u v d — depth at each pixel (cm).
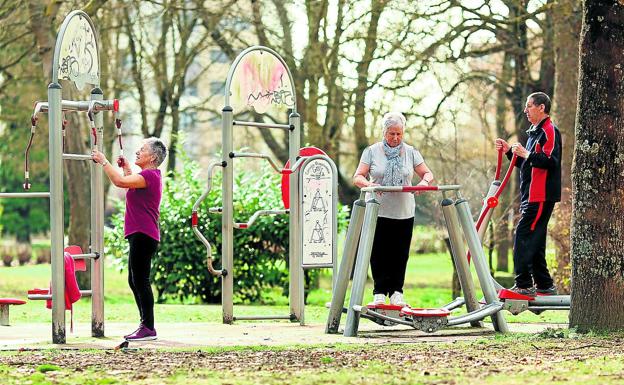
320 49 2467
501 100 2564
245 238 1831
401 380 726
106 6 2545
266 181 1873
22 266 3828
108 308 1666
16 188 4612
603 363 793
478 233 1216
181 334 1131
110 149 3073
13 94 3328
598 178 998
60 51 1028
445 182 2373
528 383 700
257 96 1345
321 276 2453
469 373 753
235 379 741
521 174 1193
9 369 816
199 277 1845
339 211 1941
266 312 1511
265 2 2645
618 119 992
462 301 1237
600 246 1001
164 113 2891
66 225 3841
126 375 775
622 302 1001
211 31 2606
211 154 3878
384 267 1131
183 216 1845
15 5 2364
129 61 3012
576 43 2059
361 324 1232
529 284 1188
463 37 2336
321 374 762
